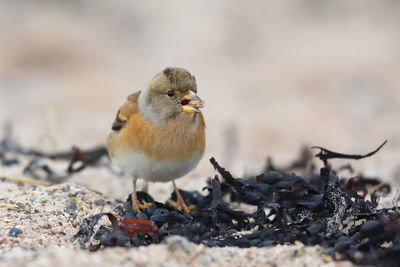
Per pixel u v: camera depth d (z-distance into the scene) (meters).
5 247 6.66
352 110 17.91
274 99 19.69
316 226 6.82
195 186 10.84
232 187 7.82
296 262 6.21
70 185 9.09
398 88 19.81
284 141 15.77
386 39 25.42
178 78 8.20
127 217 7.54
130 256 6.19
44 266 5.85
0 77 21.94
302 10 28.84
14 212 7.79
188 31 27.27
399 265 6.05
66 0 29.73
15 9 28.50
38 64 23.61
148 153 8.26
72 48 25.08
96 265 5.93
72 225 7.46
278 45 25.72
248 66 23.89
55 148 12.53
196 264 6.12
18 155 12.08
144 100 8.36
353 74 21.58
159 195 10.39
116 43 26.47
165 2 29.83
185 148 8.27
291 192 7.39
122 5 29.61
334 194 7.21
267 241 6.73
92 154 10.75
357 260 6.18
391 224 6.33
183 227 6.96
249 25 27.31
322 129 16.56
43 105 18.91
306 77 21.73
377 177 11.45
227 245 6.79
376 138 15.57
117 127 8.66
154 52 25.66
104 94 20.62
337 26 27.31
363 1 29.08
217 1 29.58
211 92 20.83
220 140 15.48
